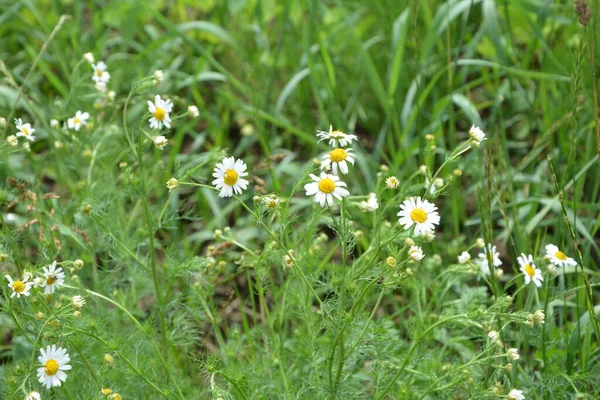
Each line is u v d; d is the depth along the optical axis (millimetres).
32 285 1096
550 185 1386
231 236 1183
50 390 1138
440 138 1424
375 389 1165
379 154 1456
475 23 1659
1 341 1322
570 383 1141
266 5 1701
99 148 1299
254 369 1179
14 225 1353
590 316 1128
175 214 1184
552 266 1122
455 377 1111
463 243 1391
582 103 1387
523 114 1524
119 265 1220
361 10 1665
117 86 1496
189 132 1559
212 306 1202
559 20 1476
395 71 1431
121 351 1135
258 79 1649
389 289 1124
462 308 1207
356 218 1369
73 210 1332
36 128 1506
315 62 1575
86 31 1822
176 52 1763
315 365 1128
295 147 1576
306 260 1181
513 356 1064
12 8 1617
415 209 1062
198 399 1154
